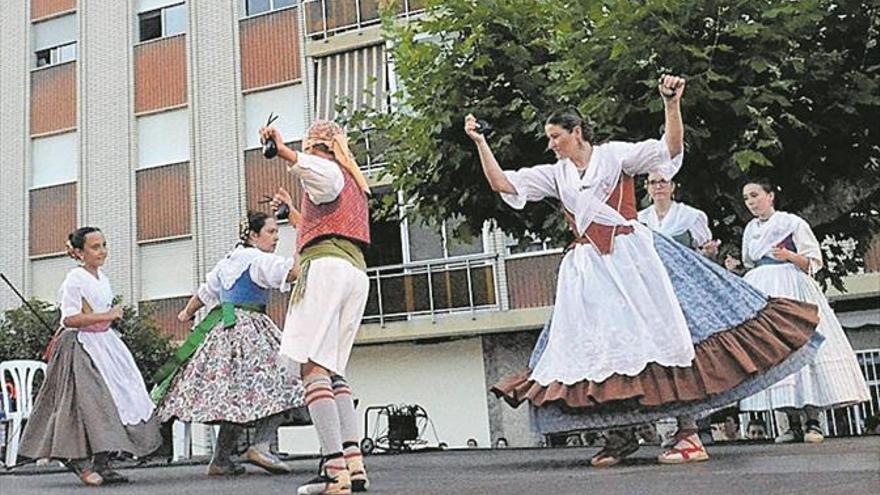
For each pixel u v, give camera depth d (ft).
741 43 26.61
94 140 70.44
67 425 18.15
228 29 67.31
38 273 71.20
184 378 19.71
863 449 15.55
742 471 11.71
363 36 62.39
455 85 30.30
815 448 16.46
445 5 31.22
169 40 69.15
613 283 14.44
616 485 10.69
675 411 14.06
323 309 12.31
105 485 17.94
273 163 64.95
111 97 70.28
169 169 67.72
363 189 13.25
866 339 51.62
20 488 17.53
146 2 70.54
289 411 19.38
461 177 30.78
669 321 14.15
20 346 54.03
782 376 14.34
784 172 28.55
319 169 12.34
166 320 66.13
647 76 26.61
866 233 31.78
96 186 69.82
